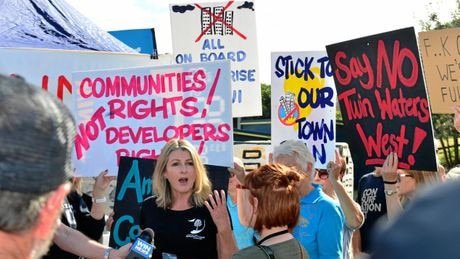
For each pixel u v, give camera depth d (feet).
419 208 2.18
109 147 14.66
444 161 61.52
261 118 67.97
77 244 9.51
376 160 12.85
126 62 19.56
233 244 10.30
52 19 21.83
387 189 12.09
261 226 9.03
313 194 11.52
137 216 12.43
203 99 14.38
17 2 21.38
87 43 21.91
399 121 12.21
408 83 11.94
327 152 17.10
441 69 13.02
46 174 3.44
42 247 3.80
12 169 3.33
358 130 13.30
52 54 17.78
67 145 3.59
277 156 11.94
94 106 14.78
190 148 10.78
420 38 13.25
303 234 11.14
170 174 10.66
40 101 3.48
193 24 21.88
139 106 14.64
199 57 21.84
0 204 3.39
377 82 12.66
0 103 3.34
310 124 17.38
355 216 12.85
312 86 17.42
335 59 13.66
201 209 10.73
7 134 3.30
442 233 2.06
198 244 10.54
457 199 2.13
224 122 14.26
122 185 12.60
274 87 17.67
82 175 14.64
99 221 12.54
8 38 19.71
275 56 17.61
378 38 12.48
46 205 3.59
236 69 21.70
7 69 17.13
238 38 21.71
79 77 14.83
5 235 3.54
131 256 8.00
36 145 3.39
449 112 13.00
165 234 10.55
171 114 14.51
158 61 20.70
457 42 12.69
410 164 11.97
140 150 14.58
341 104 13.71
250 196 9.23
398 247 2.11
